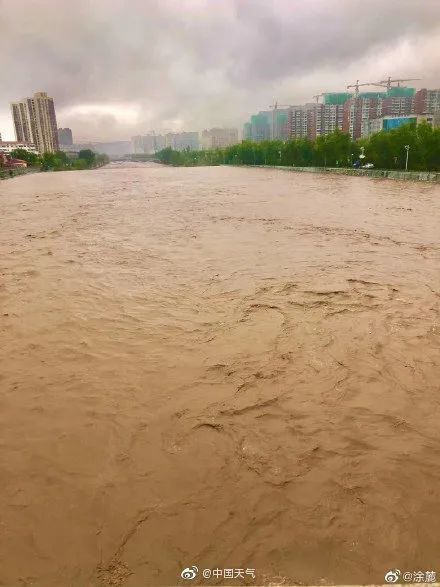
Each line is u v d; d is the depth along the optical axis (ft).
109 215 64.03
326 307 23.76
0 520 10.29
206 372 16.97
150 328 21.12
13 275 30.91
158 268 32.35
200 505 10.71
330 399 15.15
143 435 13.32
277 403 14.92
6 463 12.15
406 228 49.83
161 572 9.02
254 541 9.73
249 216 60.39
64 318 22.45
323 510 10.53
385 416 14.19
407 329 20.83
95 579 8.89
